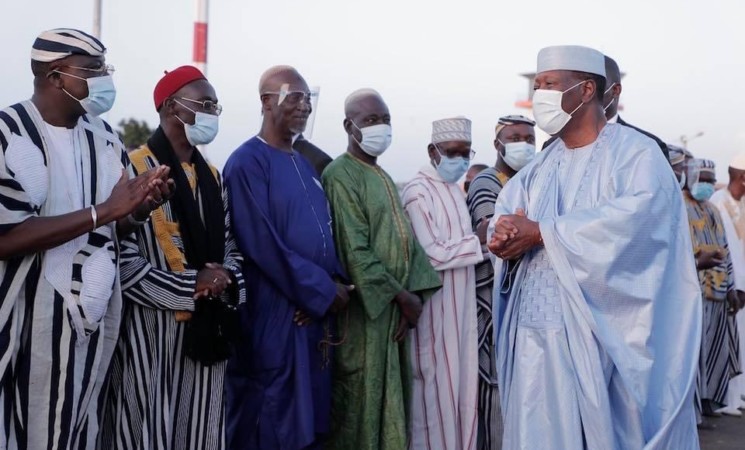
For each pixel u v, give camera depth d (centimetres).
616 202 380
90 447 383
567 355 388
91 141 390
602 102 414
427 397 531
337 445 506
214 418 438
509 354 416
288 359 474
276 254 470
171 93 443
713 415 805
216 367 441
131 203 363
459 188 569
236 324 454
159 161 437
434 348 532
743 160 869
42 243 353
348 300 495
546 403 392
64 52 370
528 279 408
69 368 362
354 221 509
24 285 360
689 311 393
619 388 386
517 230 389
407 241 521
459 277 541
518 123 577
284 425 471
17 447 357
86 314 365
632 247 379
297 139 610
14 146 358
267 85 500
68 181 375
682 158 694
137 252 419
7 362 352
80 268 369
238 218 472
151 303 415
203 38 1207
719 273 765
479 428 558
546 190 416
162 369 422
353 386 502
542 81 407
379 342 503
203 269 432
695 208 758
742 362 892
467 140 556
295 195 488
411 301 511
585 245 379
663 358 390
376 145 524
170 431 427
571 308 385
